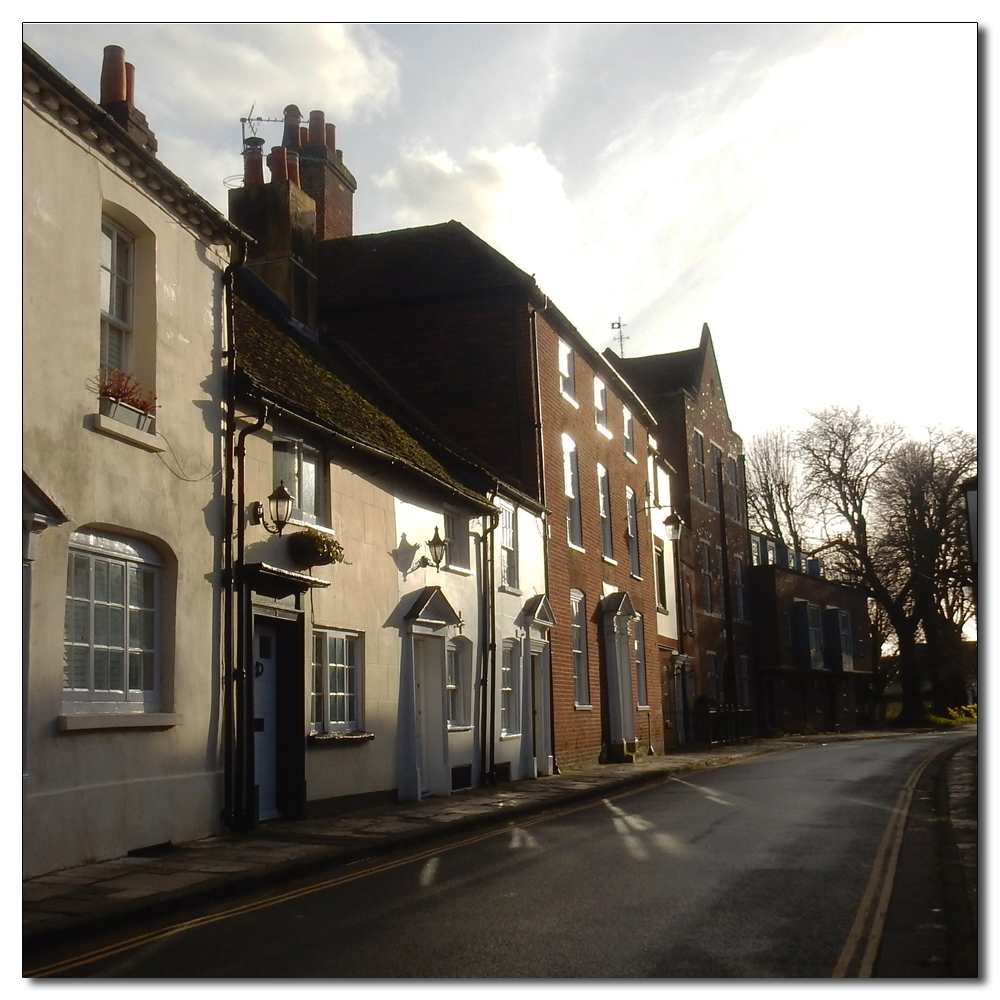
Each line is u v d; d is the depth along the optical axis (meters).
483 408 22.98
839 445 56.06
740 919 7.42
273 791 13.10
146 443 10.68
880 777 19.31
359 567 15.26
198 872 9.09
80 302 9.95
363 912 7.86
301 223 20.33
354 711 15.03
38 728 8.89
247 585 12.34
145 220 11.21
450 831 12.80
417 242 24.05
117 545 10.42
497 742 20.05
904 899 8.13
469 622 19.14
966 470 49.84
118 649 10.38
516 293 23.20
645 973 6.02
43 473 9.20
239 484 12.44
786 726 48.91
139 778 10.34
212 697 11.72
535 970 6.11
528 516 22.45
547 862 10.19
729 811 14.29
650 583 32.44
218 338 12.48
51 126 9.66
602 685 26.86
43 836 8.90
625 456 30.86
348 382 19.94
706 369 45.34
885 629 64.94
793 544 62.28
